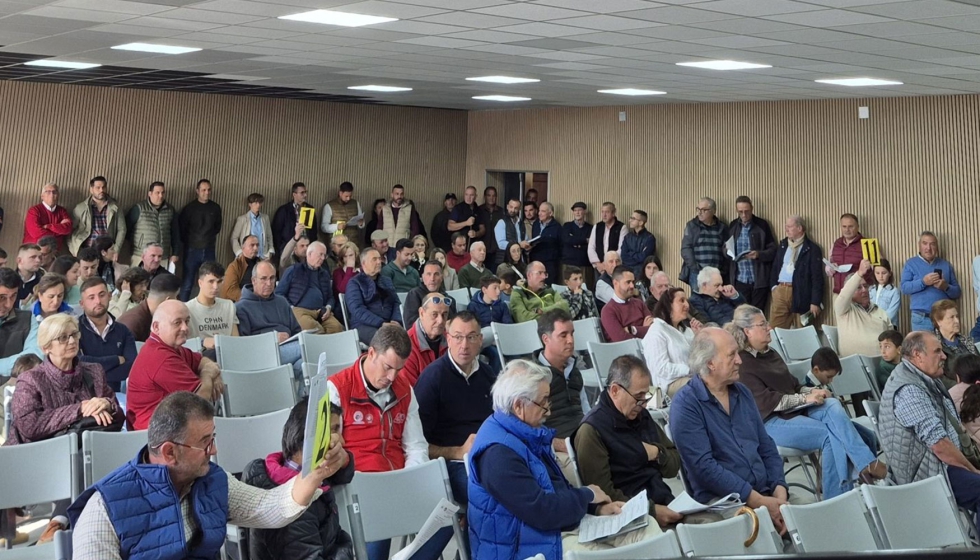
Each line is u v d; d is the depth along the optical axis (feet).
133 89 43.62
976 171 33.76
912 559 5.47
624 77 31.83
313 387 9.80
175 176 45.21
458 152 54.85
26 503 13.80
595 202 47.47
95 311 20.22
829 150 37.81
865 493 13.12
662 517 14.32
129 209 43.47
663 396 22.12
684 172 43.21
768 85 32.22
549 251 47.24
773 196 39.70
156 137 44.52
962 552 5.46
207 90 43.57
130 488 9.88
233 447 15.26
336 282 36.68
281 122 48.52
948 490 13.94
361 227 50.19
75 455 14.16
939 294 33.76
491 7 19.24
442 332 19.67
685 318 25.26
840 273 36.42
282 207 47.14
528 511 12.46
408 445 15.37
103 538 9.71
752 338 19.79
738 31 20.57
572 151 48.75
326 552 11.88
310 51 27.89
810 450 19.06
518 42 24.22
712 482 15.02
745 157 40.70
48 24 23.50
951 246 34.42
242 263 35.17
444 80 36.04
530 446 13.00
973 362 19.63
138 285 26.71
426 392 16.53
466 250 50.65
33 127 41.29
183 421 10.05
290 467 11.51
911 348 17.43
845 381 23.30
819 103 38.04
